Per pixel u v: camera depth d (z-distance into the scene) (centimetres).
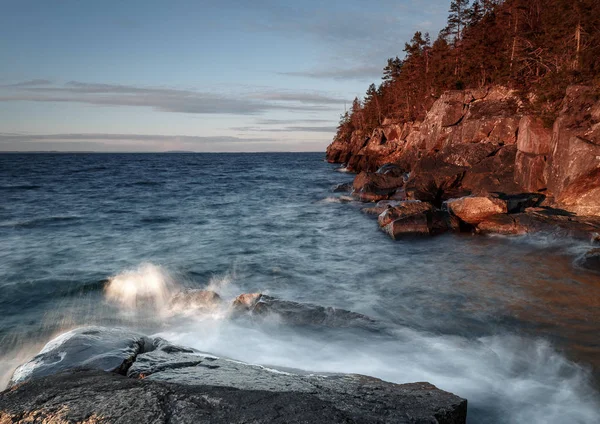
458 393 601
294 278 1286
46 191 4047
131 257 1545
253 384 440
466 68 5259
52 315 970
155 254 1596
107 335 608
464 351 739
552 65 3650
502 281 1181
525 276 1219
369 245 1728
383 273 1323
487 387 619
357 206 2875
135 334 639
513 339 800
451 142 4144
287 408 380
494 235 1761
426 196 2689
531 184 2370
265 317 853
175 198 3528
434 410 412
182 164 11931
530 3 4678
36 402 378
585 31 3125
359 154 7188
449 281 1206
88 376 443
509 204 2030
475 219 1881
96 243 1781
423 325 889
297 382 463
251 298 943
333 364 684
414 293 1112
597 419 544
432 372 662
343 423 361
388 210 1980
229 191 4125
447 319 918
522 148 2569
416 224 1797
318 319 837
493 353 730
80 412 358
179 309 955
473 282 1186
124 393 396
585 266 1262
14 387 412
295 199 3400
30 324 920
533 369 678
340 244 1761
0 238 1862
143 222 2327
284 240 1856
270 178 5975
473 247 1609
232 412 366
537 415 551
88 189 4294
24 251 1622
